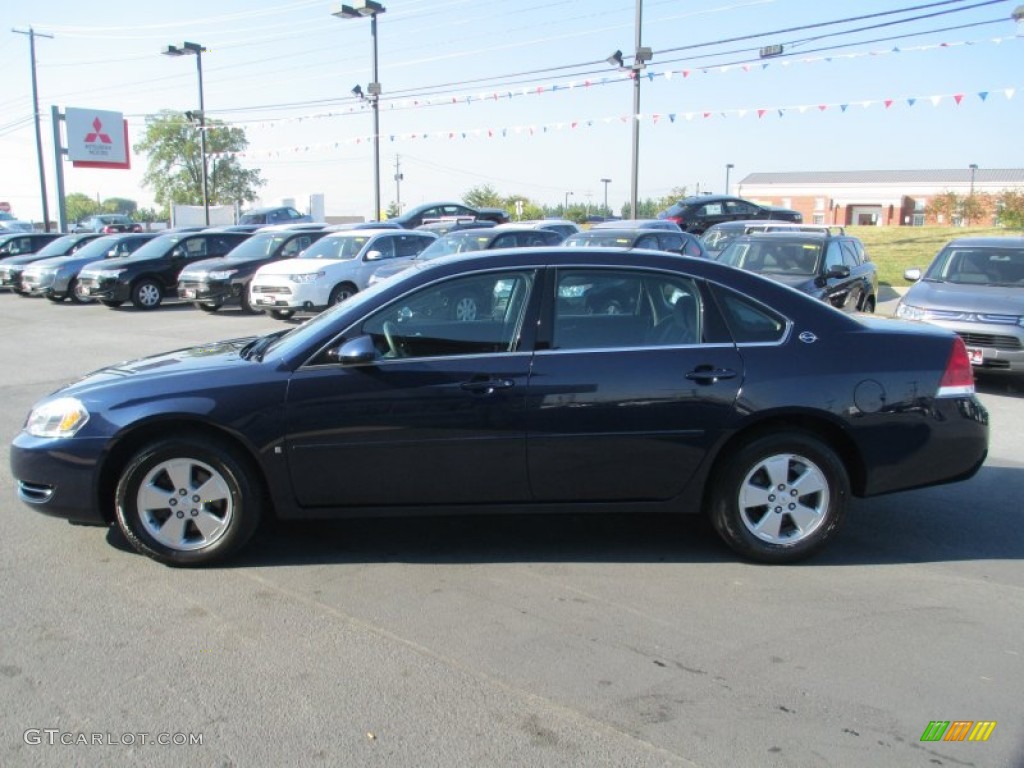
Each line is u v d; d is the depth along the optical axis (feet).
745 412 14.62
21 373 35.70
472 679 11.24
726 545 15.74
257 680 11.20
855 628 12.73
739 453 14.80
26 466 14.66
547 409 14.48
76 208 336.29
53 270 66.28
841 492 14.96
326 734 10.03
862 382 14.79
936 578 14.62
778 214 94.84
